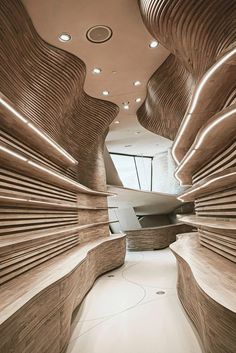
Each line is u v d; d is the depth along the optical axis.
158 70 5.79
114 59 5.33
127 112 8.33
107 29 4.44
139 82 6.37
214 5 2.82
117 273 6.90
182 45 3.55
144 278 6.16
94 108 7.15
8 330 1.70
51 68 4.62
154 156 16.03
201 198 4.47
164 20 3.31
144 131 10.70
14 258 3.01
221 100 3.01
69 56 4.97
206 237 4.33
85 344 3.07
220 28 2.87
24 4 3.76
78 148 6.79
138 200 12.09
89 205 7.24
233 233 2.91
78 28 4.35
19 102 3.75
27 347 1.96
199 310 2.81
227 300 1.97
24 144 3.82
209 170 3.89
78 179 6.61
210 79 2.56
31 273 3.22
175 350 2.81
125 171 16.03
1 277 2.72
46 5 3.83
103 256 6.84
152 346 2.92
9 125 3.22
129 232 11.34
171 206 14.31
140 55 5.27
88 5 3.90
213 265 3.09
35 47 4.20
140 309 4.11
